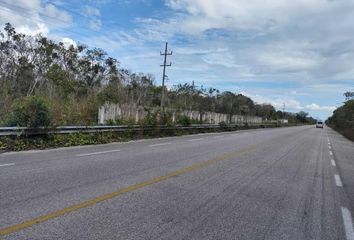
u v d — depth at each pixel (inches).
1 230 195.0
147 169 423.2
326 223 251.9
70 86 1333.7
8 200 253.3
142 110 1101.1
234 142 960.3
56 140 650.8
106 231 203.0
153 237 198.7
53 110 764.6
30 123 600.1
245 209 271.3
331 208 297.3
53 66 1346.0
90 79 1643.7
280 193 339.0
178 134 1234.6
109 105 959.6
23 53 1357.0
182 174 402.9
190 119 1423.5
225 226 227.5
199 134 1344.7
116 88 1392.7
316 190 369.7
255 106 3779.5
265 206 285.3
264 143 984.9
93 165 429.1
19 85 1250.0
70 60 1571.1
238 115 2596.0
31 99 616.7
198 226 223.6
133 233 202.7
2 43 1296.8
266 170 479.8
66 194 279.6
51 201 256.8
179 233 208.4
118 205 257.4
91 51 1665.8
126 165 445.1
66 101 949.8
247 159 587.5
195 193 312.7
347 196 352.5
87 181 333.1
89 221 218.2
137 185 327.9
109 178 353.7
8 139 566.3
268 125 3154.5
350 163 667.4
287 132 1988.2
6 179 322.3
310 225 244.4
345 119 2598.4
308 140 1326.3
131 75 1891.0
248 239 207.3
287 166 538.9
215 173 425.4
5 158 454.0
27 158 462.0
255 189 347.9
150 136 1042.7
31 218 217.0
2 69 1224.8
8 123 599.2
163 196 293.7
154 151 629.3
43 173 359.6
